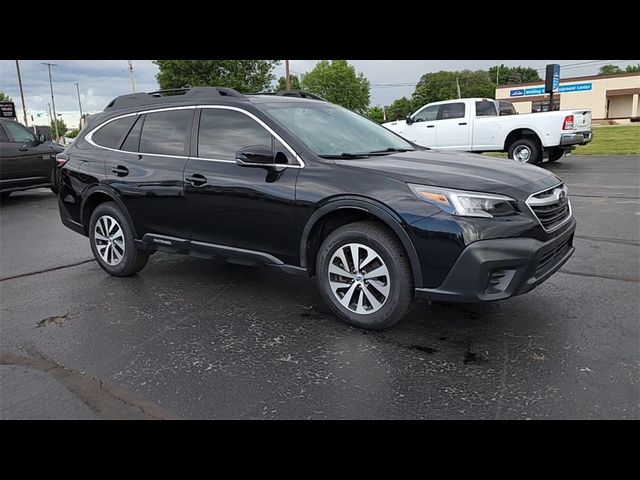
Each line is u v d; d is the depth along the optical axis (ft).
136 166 15.83
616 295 13.92
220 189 13.76
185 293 15.57
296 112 14.46
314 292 15.30
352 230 11.93
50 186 36.70
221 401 9.49
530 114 41.01
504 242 10.59
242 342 11.98
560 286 14.74
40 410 9.36
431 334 11.98
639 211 24.38
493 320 12.60
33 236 24.76
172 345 11.94
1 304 15.06
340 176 12.03
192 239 14.96
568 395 9.24
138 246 16.42
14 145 33.65
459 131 44.37
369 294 11.99
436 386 9.73
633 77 164.76
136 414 9.15
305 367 10.67
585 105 175.01
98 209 17.17
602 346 11.03
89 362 11.21
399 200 11.18
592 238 19.93
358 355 11.09
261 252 13.58
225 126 14.21
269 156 12.54
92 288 16.35
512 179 11.57
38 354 11.67
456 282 10.82
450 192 10.84
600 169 40.45
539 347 11.10
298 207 12.45
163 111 15.74
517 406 8.99
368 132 15.44
